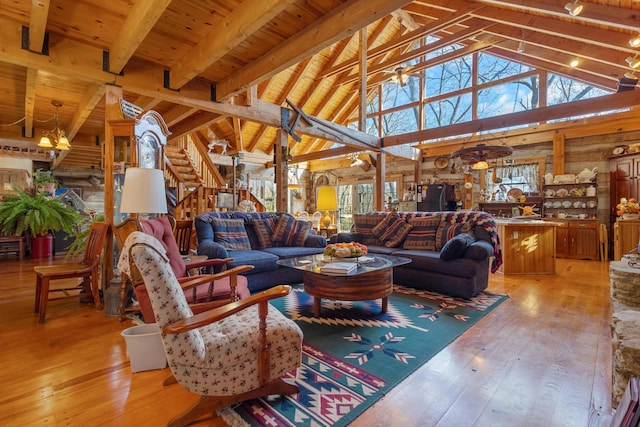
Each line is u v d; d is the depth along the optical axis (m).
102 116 5.32
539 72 6.80
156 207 2.62
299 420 1.41
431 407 1.50
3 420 1.42
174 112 4.90
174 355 1.29
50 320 2.70
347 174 10.88
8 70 3.69
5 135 5.91
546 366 1.88
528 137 6.98
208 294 2.07
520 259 4.59
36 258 5.85
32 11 2.18
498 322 2.61
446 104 8.49
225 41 2.66
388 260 2.99
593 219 5.98
